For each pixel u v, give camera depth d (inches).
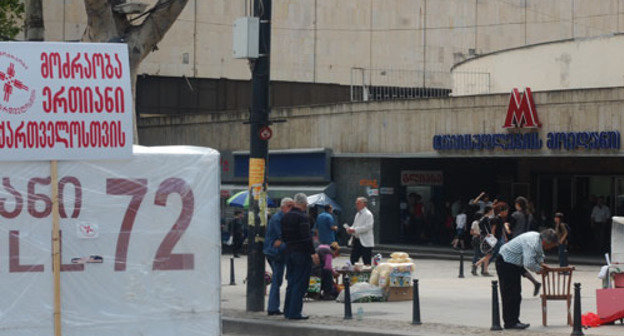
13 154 362.3
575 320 573.9
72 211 370.0
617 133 1339.8
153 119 2150.6
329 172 1738.4
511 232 1109.7
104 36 847.1
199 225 387.2
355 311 724.0
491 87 1705.2
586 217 1611.7
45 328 366.6
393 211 1695.4
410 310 727.7
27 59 365.1
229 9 2279.8
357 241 906.1
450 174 1772.9
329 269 808.9
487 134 1491.1
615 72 1508.4
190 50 2236.7
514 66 1658.5
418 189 1766.7
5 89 362.3
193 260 386.0
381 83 2432.3
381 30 2440.9
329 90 2381.9
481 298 825.5
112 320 374.6
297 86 2340.1
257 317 697.6
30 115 364.5
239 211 1569.9
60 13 2103.8
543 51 1606.8
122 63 375.6
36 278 366.0
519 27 2598.4
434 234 1759.4
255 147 733.3
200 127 2012.8
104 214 374.3
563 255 1176.2
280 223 701.9
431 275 1161.4
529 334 586.9
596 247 1549.0
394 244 1691.7
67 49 370.0
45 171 367.6
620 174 1594.5
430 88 2368.4
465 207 1776.6
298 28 2348.7
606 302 626.5
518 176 1733.5
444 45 2507.4
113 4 852.6
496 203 1143.0
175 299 383.2
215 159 390.3
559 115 1403.8
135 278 377.7
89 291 372.2
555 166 1678.2
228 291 919.7
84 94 370.9
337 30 2396.7
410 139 1606.8
